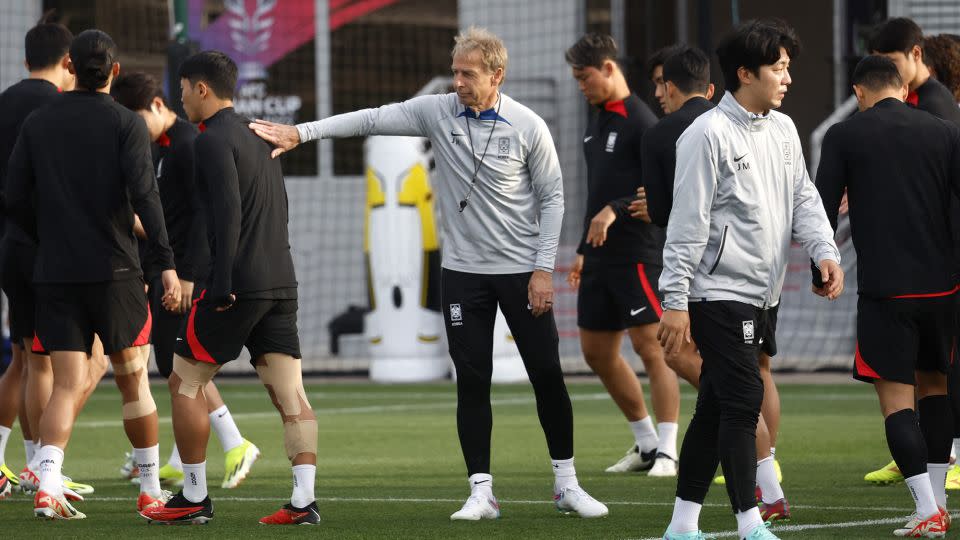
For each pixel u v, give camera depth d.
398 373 50.81
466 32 21.28
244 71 67.75
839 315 52.75
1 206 23.64
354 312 61.09
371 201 51.22
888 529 19.67
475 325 21.48
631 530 19.73
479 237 21.38
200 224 23.53
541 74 63.84
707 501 22.89
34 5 66.31
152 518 20.53
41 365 23.91
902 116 19.59
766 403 21.86
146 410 21.58
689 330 17.33
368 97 68.19
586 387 47.31
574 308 54.47
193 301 20.14
